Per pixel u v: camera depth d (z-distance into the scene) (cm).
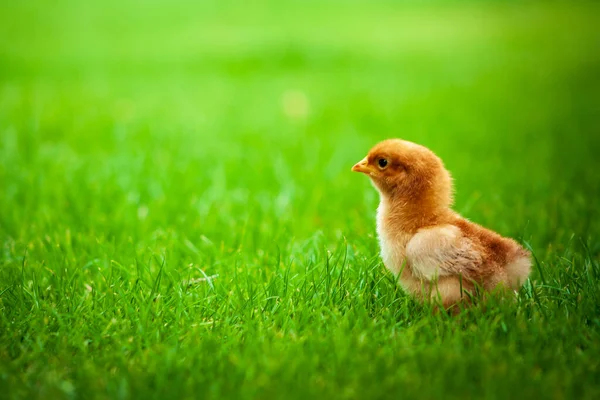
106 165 125
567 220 104
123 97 190
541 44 276
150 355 82
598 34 294
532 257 93
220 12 357
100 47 273
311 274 92
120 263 96
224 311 88
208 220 107
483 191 116
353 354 82
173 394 79
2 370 81
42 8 362
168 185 117
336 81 212
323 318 86
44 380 80
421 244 86
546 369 81
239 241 102
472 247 86
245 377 80
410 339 83
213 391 79
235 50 258
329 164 127
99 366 82
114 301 89
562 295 88
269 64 238
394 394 78
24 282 92
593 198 111
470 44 280
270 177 122
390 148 89
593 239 100
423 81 212
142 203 113
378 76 220
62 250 98
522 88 201
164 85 208
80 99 185
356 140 145
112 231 105
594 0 403
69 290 91
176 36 296
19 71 223
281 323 86
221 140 145
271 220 107
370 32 308
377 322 86
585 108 173
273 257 98
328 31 305
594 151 134
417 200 88
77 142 142
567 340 83
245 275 93
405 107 177
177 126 157
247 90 200
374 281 90
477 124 159
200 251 100
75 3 375
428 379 79
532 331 83
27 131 147
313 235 102
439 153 134
